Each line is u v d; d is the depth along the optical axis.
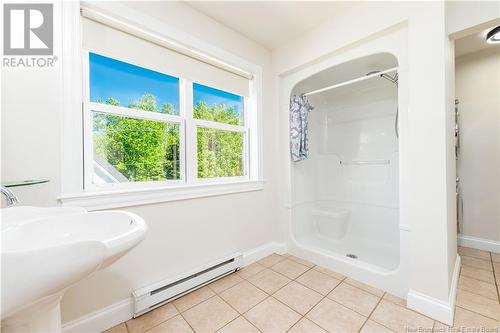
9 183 0.91
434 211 1.37
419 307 1.42
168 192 1.58
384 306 1.49
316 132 3.00
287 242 2.41
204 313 1.44
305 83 2.74
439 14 1.33
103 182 1.42
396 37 1.59
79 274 0.55
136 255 1.45
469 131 2.41
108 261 0.65
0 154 1.03
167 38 1.60
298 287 1.73
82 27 1.30
